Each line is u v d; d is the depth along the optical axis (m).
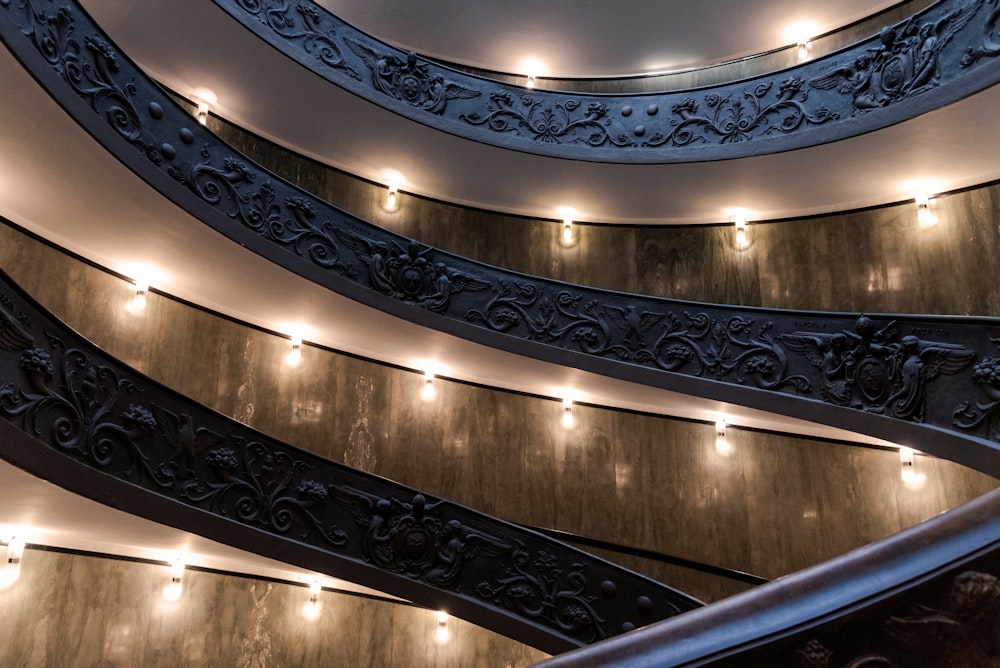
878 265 12.94
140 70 8.97
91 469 7.05
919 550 1.91
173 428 7.90
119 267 10.60
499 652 11.47
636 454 13.02
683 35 15.74
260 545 8.32
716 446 12.87
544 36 15.98
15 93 7.71
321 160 13.80
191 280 10.87
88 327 10.16
